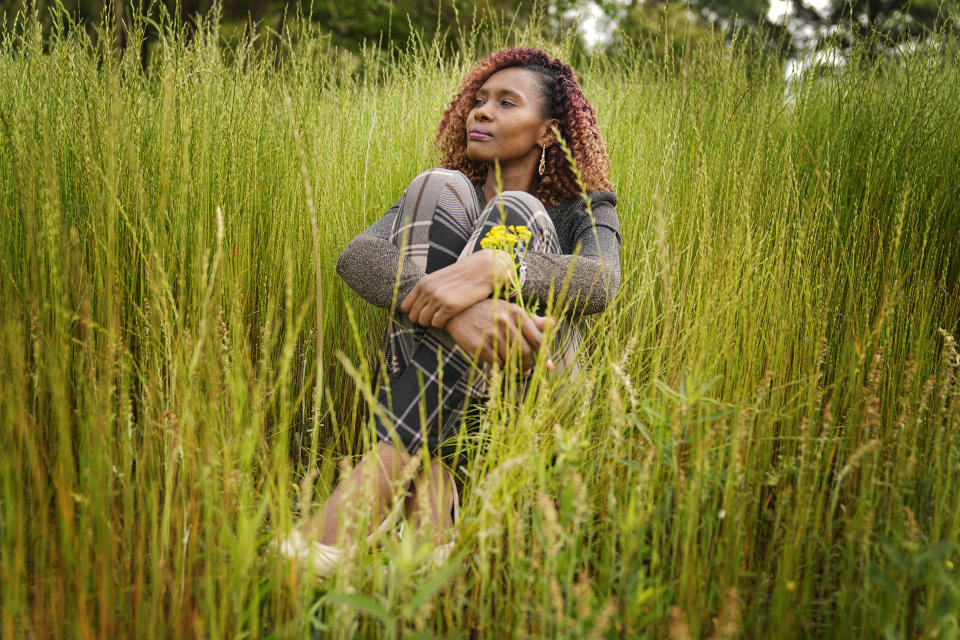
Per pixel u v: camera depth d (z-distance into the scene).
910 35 2.15
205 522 1.03
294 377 1.73
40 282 1.32
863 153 1.97
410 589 1.07
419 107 2.42
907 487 1.21
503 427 1.21
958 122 1.96
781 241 1.56
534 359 1.38
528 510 1.19
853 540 1.12
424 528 1.05
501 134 1.69
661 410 1.24
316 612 1.09
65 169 1.57
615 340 1.46
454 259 1.47
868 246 1.83
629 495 1.18
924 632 0.97
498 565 1.07
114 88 1.42
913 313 1.63
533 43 2.47
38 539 1.10
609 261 1.58
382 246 1.48
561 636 0.91
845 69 2.13
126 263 1.54
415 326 1.40
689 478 1.11
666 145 2.11
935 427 1.34
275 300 1.68
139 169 1.49
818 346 1.44
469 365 1.36
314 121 2.01
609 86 2.60
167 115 1.54
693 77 2.27
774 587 1.13
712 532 1.15
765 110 2.22
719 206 1.88
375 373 1.58
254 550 1.00
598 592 1.06
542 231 1.48
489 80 1.75
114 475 1.23
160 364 1.33
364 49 2.67
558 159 1.73
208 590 0.94
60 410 1.05
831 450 1.29
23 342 1.29
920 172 1.90
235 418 1.15
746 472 1.23
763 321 1.55
